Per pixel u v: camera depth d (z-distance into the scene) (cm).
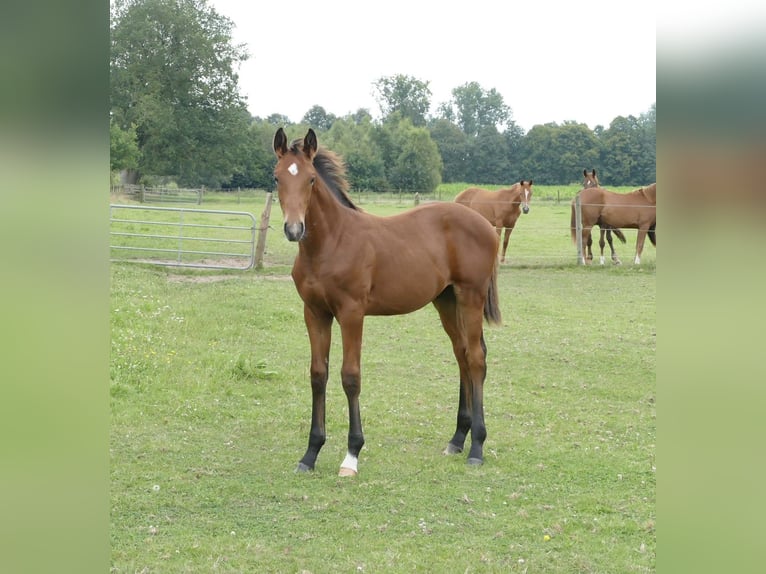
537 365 882
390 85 7744
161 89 4744
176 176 4959
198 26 4806
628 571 389
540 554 409
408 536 432
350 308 551
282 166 514
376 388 781
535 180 6950
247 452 583
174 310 1013
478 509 477
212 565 387
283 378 795
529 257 1878
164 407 675
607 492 510
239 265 1513
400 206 3344
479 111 8481
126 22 4697
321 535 432
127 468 531
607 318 1160
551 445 613
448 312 626
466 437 633
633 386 802
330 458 577
